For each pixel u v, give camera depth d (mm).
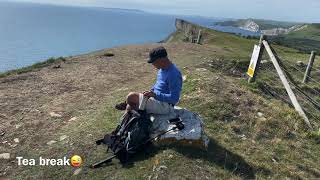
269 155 3191
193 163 2744
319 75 7797
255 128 3682
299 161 3225
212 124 3566
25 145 3180
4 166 2865
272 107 4352
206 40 24109
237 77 6477
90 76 5656
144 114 2967
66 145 3137
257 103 4297
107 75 5758
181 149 2881
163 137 2941
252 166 2900
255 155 3135
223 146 3135
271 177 2830
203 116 3695
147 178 2607
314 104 5840
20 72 5992
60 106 4164
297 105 4758
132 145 2838
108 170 2754
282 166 3045
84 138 3229
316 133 3922
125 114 3020
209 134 3326
